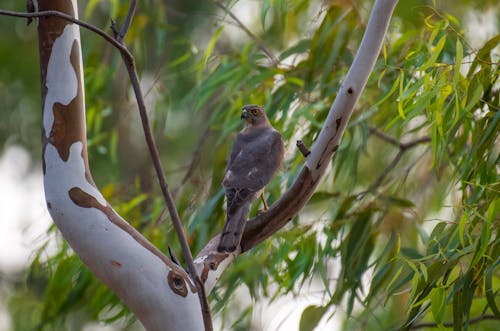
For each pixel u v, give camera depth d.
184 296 7.33
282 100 11.03
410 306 8.04
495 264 7.82
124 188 11.88
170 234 11.14
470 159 8.63
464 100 8.49
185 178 11.41
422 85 8.55
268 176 9.34
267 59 11.41
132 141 16.94
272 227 8.22
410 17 10.54
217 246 8.01
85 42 12.03
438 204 10.62
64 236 7.50
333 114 7.82
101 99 12.16
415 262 8.91
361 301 10.06
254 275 11.02
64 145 7.57
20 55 16.78
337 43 10.67
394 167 12.00
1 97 17.02
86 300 11.65
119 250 7.35
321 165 7.97
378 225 10.42
